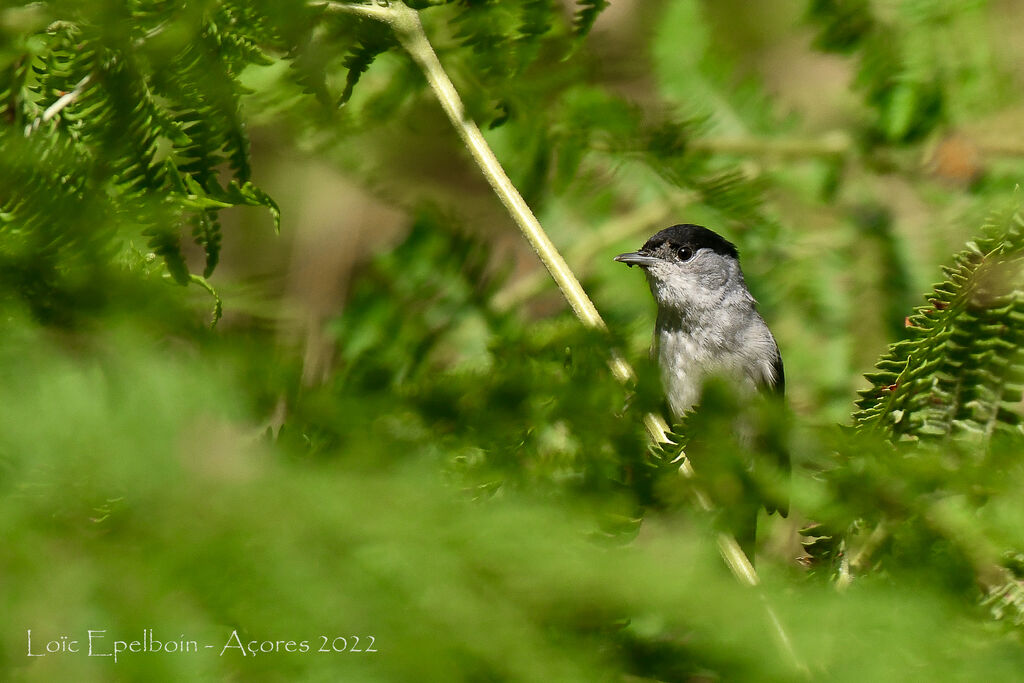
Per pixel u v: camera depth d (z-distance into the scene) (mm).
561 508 1664
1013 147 4848
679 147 4516
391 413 1706
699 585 1348
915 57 4746
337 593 1263
